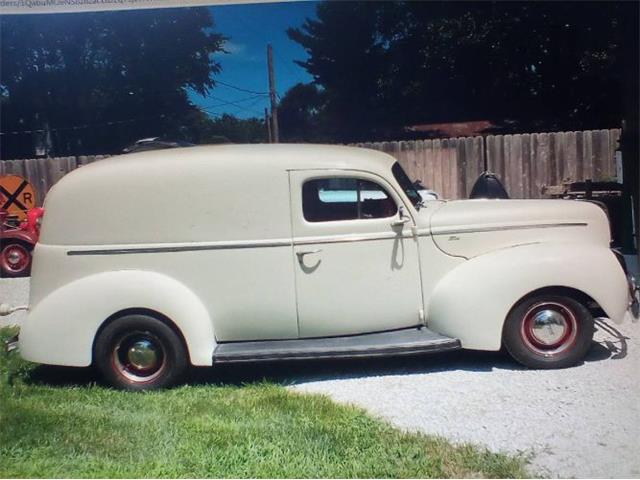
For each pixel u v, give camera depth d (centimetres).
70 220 532
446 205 567
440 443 405
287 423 441
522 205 561
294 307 529
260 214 525
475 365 552
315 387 521
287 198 525
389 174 538
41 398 509
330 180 532
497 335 520
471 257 540
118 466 389
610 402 460
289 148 546
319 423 439
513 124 1675
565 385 495
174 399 500
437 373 538
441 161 1230
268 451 401
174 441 419
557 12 1433
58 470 385
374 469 376
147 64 1408
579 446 400
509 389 493
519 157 1206
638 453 388
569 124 1625
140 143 640
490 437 417
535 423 433
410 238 535
